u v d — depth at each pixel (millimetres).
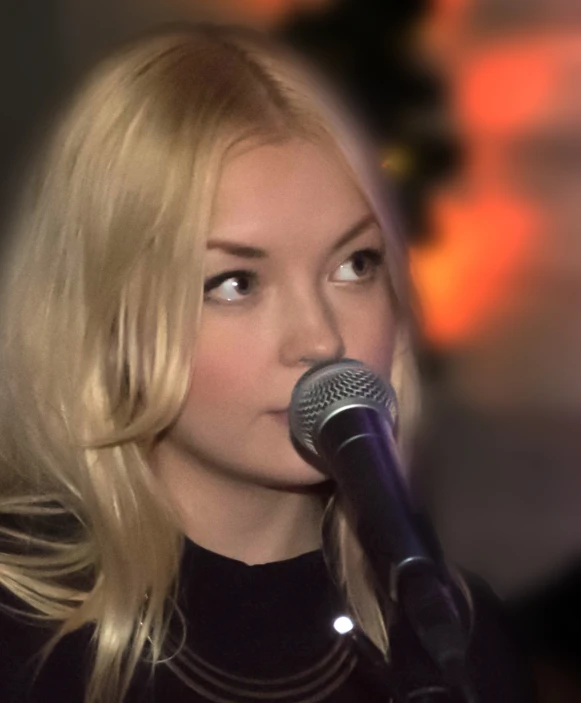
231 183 2635
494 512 7180
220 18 7672
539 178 7543
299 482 2732
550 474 7258
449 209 7453
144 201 2668
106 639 2857
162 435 2887
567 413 7312
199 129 2648
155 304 2691
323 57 7473
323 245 2689
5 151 7973
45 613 2930
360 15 7441
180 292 2646
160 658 2912
